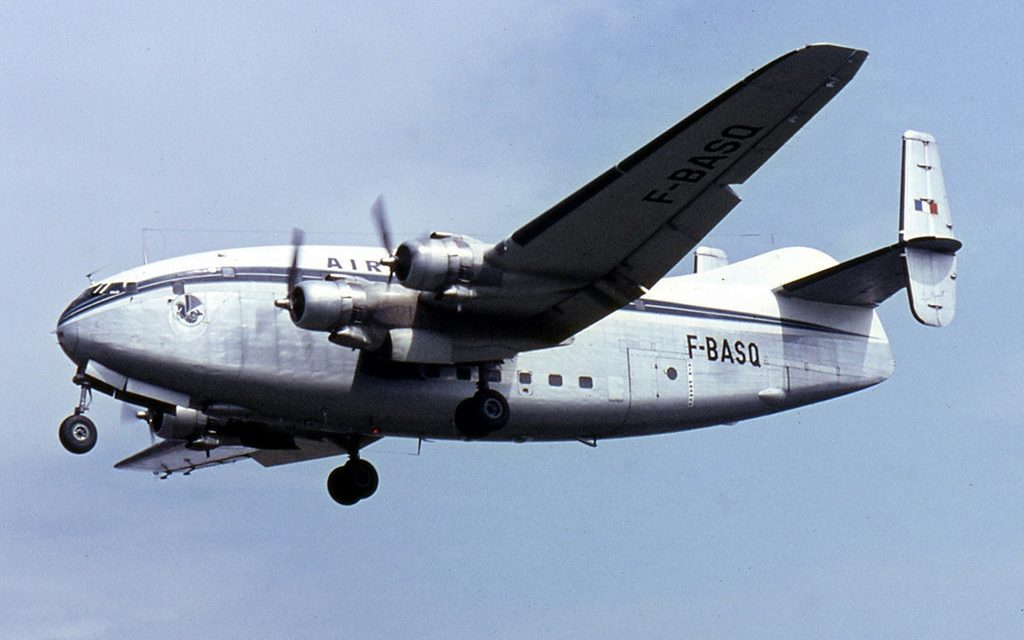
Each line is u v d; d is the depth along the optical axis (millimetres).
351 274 52844
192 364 50812
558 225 48875
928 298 60125
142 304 50781
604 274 52094
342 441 59875
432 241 50312
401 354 51438
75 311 51125
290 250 53219
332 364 52500
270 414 53125
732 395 60500
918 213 61219
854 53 42938
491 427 53875
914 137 62125
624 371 57719
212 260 52188
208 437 56625
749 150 46719
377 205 51250
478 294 51062
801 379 62281
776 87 43875
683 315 60031
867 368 63875
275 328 51906
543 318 53969
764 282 63031
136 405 53719
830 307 63781
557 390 56250
